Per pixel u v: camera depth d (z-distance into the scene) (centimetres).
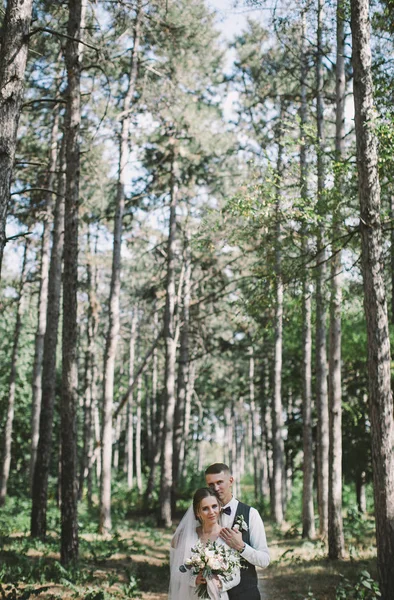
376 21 1066
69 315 1191
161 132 2405
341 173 1066
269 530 2266
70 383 1182
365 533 1864
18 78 700
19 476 3500
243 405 5378
